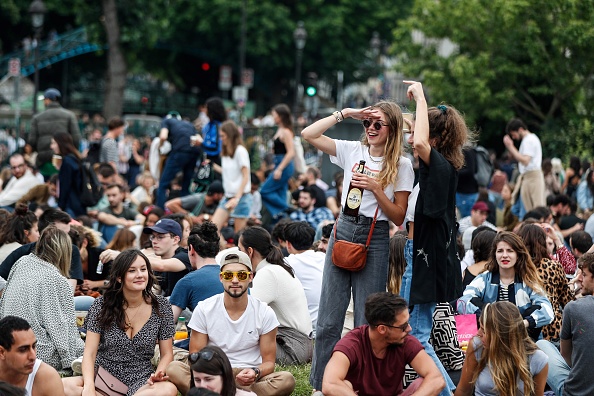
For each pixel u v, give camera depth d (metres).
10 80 58.69
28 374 8.33
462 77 33.41
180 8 63.34
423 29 36.47
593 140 31.22
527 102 34.12
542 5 31.78
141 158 30.17
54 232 10.86
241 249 11.27
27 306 10.51
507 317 8.85
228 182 17.14
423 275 8.61
